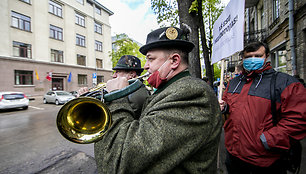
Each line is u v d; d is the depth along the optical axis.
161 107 0.67
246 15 10.48
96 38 21.27
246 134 1.32
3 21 13.09
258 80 1.39
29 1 14.73
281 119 1.20
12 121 6.06
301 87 1.18
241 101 1.44
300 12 4.78
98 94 0.82
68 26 17.81
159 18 4.37
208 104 0.70
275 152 1.19
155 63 0.87
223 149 2.82
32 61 14.72
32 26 14.91
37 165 2.67
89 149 3.30
